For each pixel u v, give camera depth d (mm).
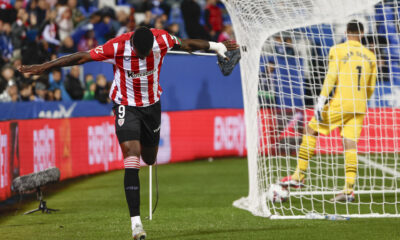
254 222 17969
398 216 18500
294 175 21578
